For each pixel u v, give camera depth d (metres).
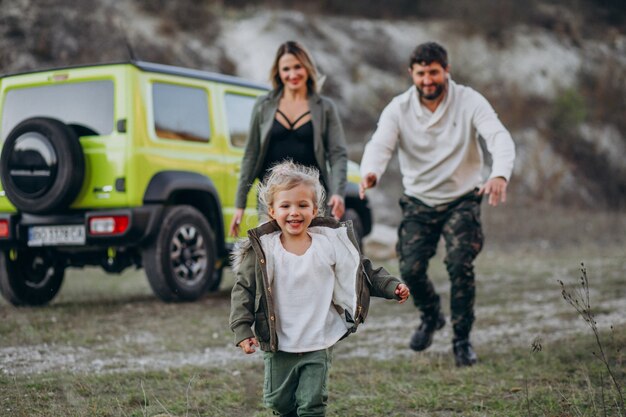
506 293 11.82
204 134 11.17
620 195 35.09
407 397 5.86
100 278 14.83
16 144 9.98
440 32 40.00
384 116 7.09
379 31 38.06
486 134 6.78
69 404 5.59
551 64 40.69
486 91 37.69
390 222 26.33
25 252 10.70
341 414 5.49
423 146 6.97
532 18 43.41
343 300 4.37
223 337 8.48
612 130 38.44
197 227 10.75
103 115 10.34
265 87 12.41
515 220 25.39
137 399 5.80
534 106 37.94
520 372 6.59
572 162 35.75
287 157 7.42
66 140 9.88
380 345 8.19
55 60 28.45
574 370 6.59
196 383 6.31
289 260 4.30
